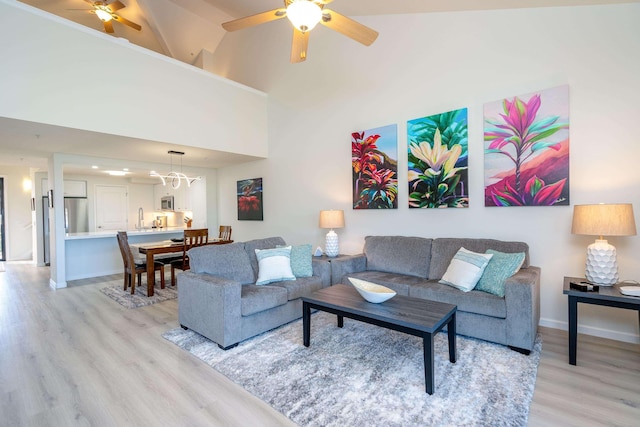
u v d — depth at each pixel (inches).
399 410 70.0
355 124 173.8
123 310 146.3
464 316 105.7
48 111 130.7
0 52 120.3
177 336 114.1
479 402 72.2
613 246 98.5
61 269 191.3
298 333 114.7
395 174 157.6
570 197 112.7
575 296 88.7
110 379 85.4
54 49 133.0
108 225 319.0
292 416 69.2
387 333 113.9
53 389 80.8
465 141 135.0
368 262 151.5
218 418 69.1
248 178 243.9
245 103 210.5
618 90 104.3
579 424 64.7
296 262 138.6
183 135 177.2
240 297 105.4
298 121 203.9
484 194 131.2
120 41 153.0
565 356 94.1
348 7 151.3
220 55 259.9
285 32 208.7
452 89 139.2
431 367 74.8
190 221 275.9
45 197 282.8
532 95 118.9
